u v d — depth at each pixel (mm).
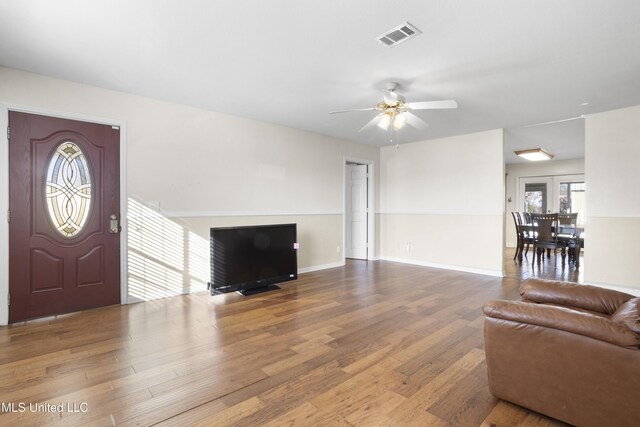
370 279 4773
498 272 5047
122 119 3496
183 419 1642
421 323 2979
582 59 2719
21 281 2988
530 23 2209
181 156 3912
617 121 4016
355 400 1808
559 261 6414
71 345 2479
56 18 2156
